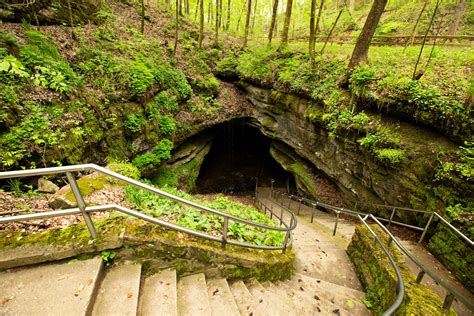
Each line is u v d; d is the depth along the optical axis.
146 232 3.01
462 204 5.21
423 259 5.19
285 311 3.30
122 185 4.93
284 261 4.33
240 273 3.64
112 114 7.49
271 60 13.54
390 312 1.89
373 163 7.62
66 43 7.08
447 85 6.23
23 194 3.81
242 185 18.42
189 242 3.18
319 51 11.87
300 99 11.27
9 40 5.03
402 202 6.83
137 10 14.02
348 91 8.71
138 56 9.82
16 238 2.62
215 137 15.94
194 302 2.80
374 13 7.68
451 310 3.06
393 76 7.25
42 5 7.02
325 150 10.16
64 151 5.12
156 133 9.46
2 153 3.95
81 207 2.52
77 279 2.38
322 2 9.92
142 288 2.76
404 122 6.98
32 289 2.23
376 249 4.98
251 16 25.28
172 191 6.76
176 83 11.38
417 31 14.70
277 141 14.56
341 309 3.81
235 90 15.51
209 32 18.31
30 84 5.00
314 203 9.12
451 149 5.76
